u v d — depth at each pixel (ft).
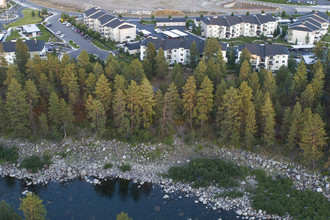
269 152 353.10
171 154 361.51
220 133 361.71
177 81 415.03
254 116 345.51
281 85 412.98
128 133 373.40
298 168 335.26
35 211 234.38
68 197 314.35
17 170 345.10
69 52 613.11
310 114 332.60
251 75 400.06
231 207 299.99
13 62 509.35
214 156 358.02
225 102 351.46
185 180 329.11
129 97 362.94
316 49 510.58
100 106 362.12
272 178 329.93
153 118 388.57
